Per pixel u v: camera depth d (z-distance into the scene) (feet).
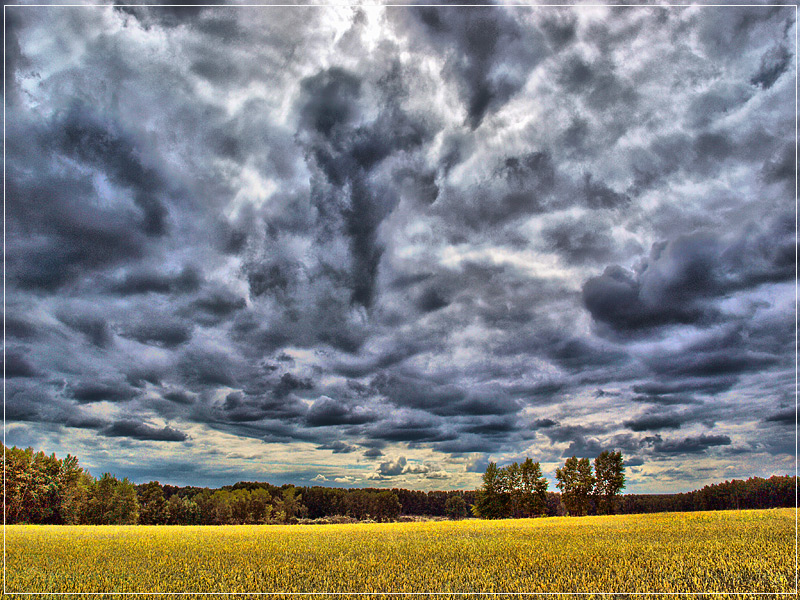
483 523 155.22
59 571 66.28
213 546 89.76
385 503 448.65
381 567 67.46
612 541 91.30
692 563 66.59
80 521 296.71
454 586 56.18
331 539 102.12
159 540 99.40
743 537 91.09
